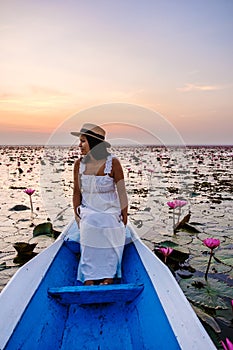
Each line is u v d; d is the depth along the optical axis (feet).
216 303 6.49
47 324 4.45
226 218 14.32
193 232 11.83
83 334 4.80
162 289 4.58
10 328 3.65
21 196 20.70
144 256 6.17
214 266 8.54
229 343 3.36
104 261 6.17
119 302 5.48
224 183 26.55
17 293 4.39
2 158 69.05
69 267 6.70
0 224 13.33
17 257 9.08
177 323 3.65
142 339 4.19
